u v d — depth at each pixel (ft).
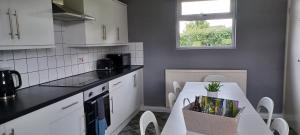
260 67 11.46
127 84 11.03
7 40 5.60
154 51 12.85
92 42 9.37
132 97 11.76
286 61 10.84
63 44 9.17
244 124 4.94
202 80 11.93
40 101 5.69
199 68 12.28
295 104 9.82
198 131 4.40
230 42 12.00
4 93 6.01
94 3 9.34
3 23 5.49
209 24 12.18
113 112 9.50
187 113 4.44
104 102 8.68
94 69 11.48
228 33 11.96
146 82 13.25
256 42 11.32
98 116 8.17
